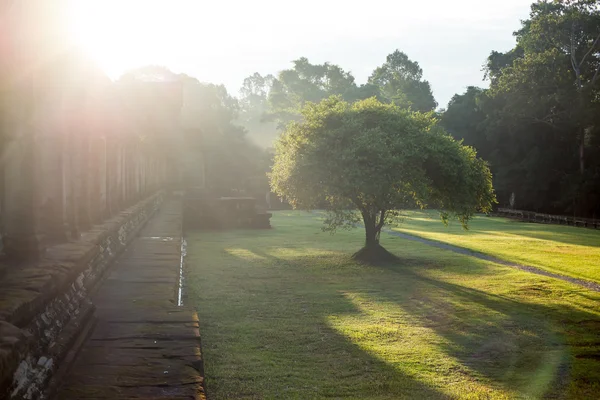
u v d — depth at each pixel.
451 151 18.45
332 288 14.03
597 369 7.89
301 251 21.78
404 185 17.92
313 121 18.91
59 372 4.39
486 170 19.69
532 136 49.38
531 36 50.25
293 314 11.02
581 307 11.98
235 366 7.74
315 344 8.89
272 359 8.09
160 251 12.78
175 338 5.68
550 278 15.75
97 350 5.25
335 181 17.55
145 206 21.25
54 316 4.88
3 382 2.77
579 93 44.44
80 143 10.30
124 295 7.84
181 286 13.88
